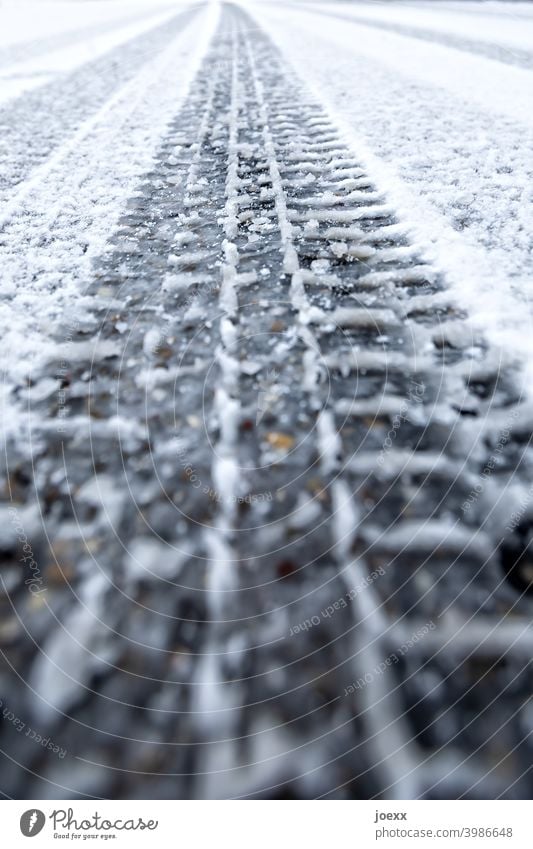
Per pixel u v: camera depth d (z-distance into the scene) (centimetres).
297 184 41
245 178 43
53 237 37
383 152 44
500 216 36
